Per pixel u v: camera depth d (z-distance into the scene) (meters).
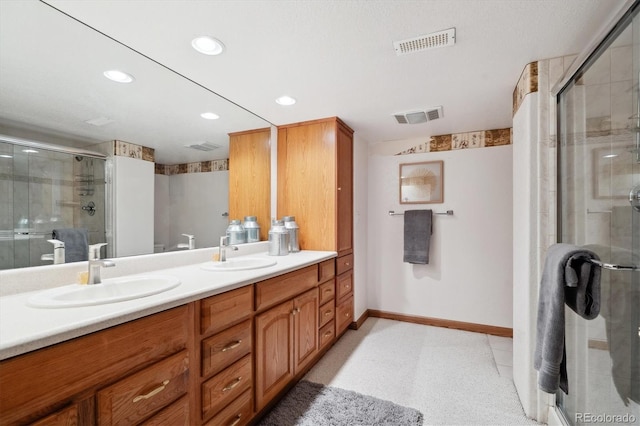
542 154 1.62
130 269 1.57
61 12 1.23
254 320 1.54
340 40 1.43
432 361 2.32
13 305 0.99
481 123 2.74
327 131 2.61
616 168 1.21
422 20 1.29
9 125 1.17
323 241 2.63
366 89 2.00
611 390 1.25
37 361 0.74
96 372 0.86
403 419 1.62
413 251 3.10
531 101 1.64
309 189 2.69
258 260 2.10
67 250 1.33
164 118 1.78
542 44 1.47
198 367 1.20
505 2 1.18
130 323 0.95
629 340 1.17
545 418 1.61
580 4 1.19
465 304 3.01
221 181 2.20
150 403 1.00
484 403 1.79
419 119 2.63
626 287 1.18
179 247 1.90
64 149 1.34
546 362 1.24
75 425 0.80
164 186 1.81
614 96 1.21
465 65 1.68
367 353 2.46
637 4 1.04
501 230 2.89
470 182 3.01
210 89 2.00
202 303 1.22
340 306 2.65
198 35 1.39
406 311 3.25
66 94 1.34
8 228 1.16
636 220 1.12
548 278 1.32
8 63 1.17
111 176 1.53
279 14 1.24
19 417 0.71
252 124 2.49
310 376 2.09
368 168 3.42
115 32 1.36
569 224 1.53
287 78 1.84
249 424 1.53
